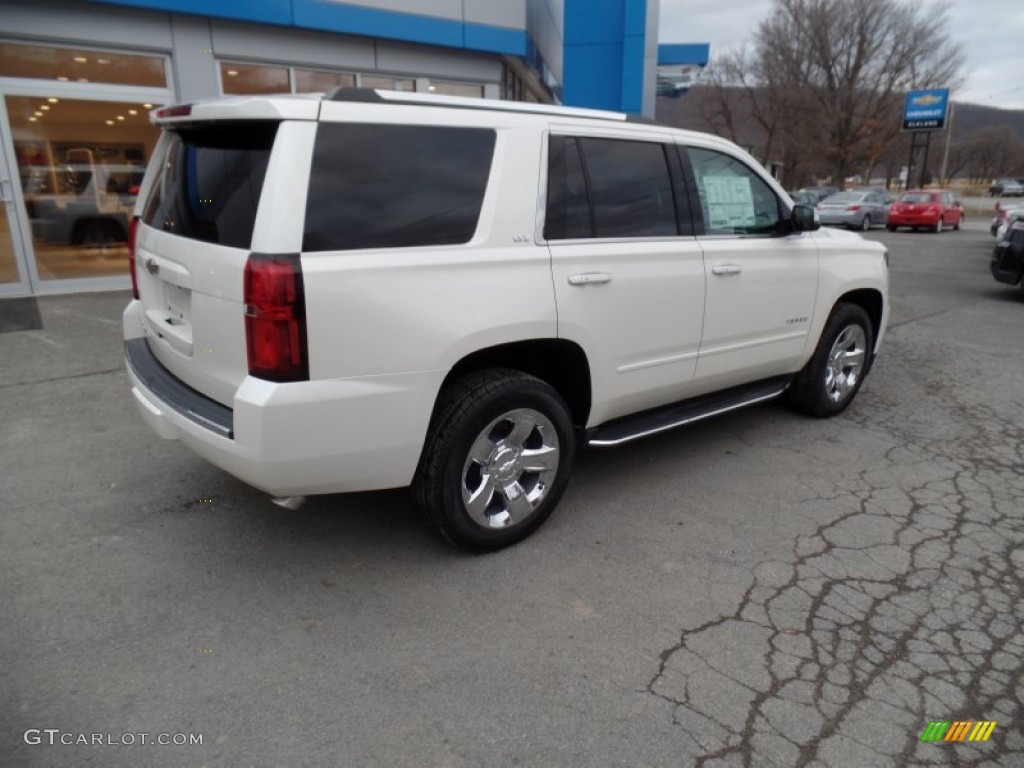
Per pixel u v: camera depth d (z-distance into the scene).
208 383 2.96
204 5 8.70
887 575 3.23
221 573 3.19
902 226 26.22
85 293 8.95
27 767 2.15
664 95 35.12
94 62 8.58
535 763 2.20
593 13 13.91
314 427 2.68
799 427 5.12
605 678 2.56
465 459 3.12
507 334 3.11
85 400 5.30
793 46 52.50
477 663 2.63
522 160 3.20
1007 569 3.29
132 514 3.69
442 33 10.66
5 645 2.69
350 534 3.54
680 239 3.89
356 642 2.74
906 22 49.84
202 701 2.43
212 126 2.97
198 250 2.85
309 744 2.26
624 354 3.66
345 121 2.74
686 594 3.08
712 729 2.34
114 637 2.75
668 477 4.25
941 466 4.45
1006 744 2.29
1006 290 11.78
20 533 3.49
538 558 3.35
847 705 2.45
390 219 2.82
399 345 2.80
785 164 55.69
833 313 5.04
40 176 8.56
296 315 2.57
